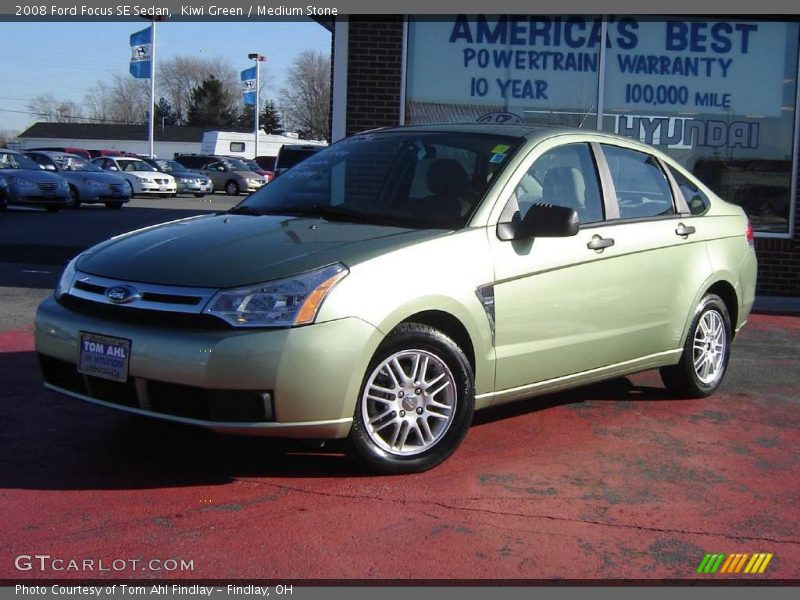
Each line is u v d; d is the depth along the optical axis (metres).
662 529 3.96
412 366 4.36
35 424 5.07
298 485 4.27
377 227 4.59
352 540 3.71
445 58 11.24
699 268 5.88
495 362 4.63
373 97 11.22
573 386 5.27
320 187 5.16
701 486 4.50
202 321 3.92
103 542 3.63
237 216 4.97
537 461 4.77
